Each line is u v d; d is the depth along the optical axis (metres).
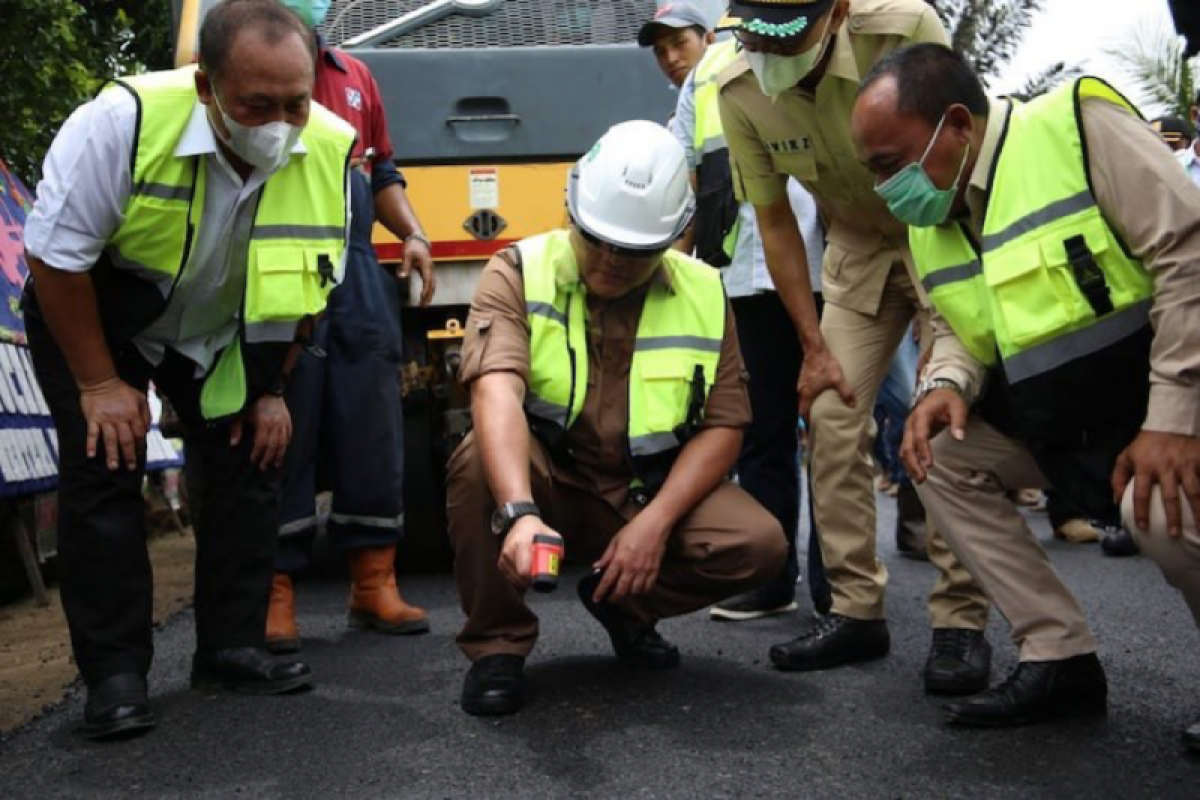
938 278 2.79
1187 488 2.29
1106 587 4.60
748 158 3.40
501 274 3.05
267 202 3.05
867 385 3.46
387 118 5.01
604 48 5.18
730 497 3.10
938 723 2.86
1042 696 2.79
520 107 5.10
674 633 3.95
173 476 7.63
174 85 2.84
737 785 2.49
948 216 2.73
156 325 3.03
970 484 2.86
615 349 3.11
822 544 3.47
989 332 2.74
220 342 3.16
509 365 2.94
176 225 2.86
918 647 3.65
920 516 5.47
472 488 2.94
